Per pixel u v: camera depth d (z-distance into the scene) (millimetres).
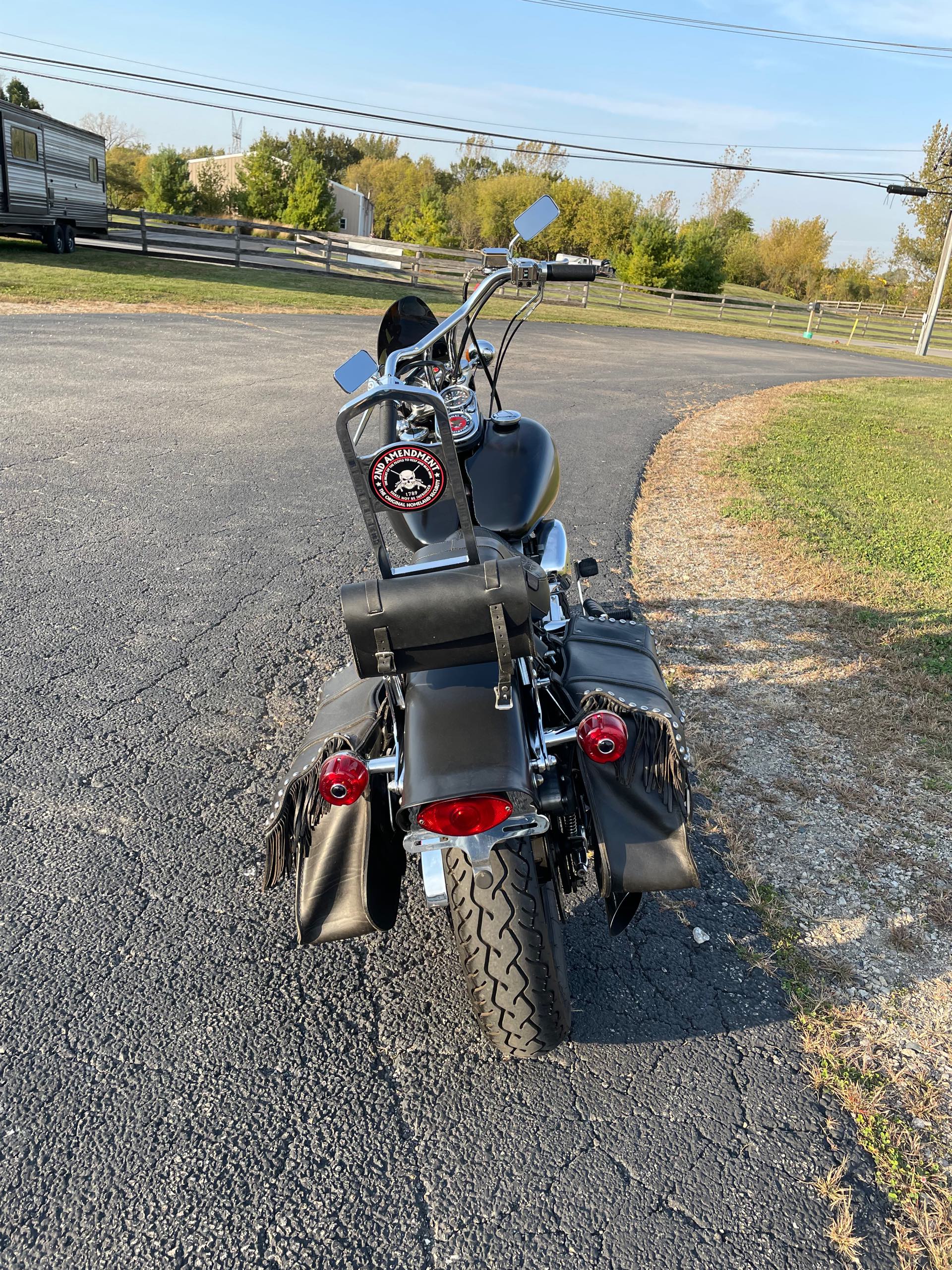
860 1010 2781
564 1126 2404
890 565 6820
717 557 6785
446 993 2855
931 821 3695
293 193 48906
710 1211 2193
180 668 4699
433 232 58344
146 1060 2576
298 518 6973
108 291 19500
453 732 2225
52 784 3748
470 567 2207
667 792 2490
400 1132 2389
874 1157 2332
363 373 2506
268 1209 2191
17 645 4820
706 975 2904
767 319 43188
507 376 15531
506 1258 2094
